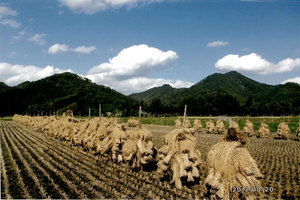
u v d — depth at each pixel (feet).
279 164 54.39
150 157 45.91
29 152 66.80
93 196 33.99
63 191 35.88
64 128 86.12
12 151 68.54
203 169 47.80
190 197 33.30
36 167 49.96
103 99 376.48
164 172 38.86
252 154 66.69
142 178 42.22
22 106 362.94
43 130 115.14
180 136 39.32
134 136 47.85
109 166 50.70
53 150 69.72
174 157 38.32
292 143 92.84
